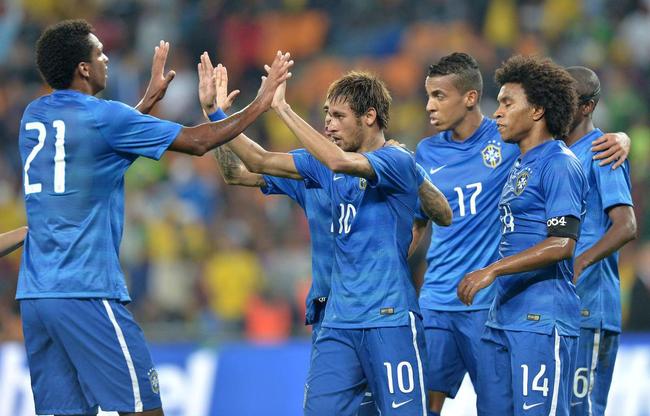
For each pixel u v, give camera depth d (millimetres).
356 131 20641
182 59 63906
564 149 20156
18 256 45625
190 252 50031
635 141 54344
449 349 23547
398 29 65562
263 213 51156
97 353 19406
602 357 23016
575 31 65000
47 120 19531
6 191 53750
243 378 35062
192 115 61219
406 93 60688
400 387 20047
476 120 23750
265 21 67188
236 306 46906
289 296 45938
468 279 19359
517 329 20094
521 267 19375
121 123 19312
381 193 20250
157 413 19953
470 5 66125
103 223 19547
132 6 67938
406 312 20188
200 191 53344
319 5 68062
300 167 21281
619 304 22906
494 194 23266
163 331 38125
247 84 64750
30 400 34062
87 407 20109
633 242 44969
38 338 19812
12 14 67250
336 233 20703
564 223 19516
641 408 32969
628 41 64875
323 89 63188
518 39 64812
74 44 19781
